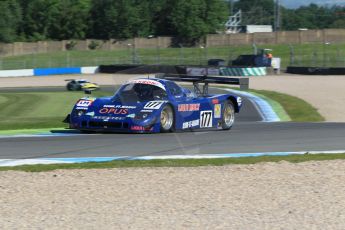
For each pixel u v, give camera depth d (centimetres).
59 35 19738
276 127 3052
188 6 19425
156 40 18788
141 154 2030
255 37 18125
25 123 3275
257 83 7775
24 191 1442
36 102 5500
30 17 19400
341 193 1416
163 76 2959
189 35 19325
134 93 2602
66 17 19612
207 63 12350
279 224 1167
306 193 1417
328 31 18250
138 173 1661
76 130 2794
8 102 5509
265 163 1825
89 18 19788
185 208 1285
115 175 1633
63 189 1462
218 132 2739
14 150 2136
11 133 2705
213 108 2812
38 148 2178
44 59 15175
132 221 1189
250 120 3897
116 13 19362
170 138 2434
